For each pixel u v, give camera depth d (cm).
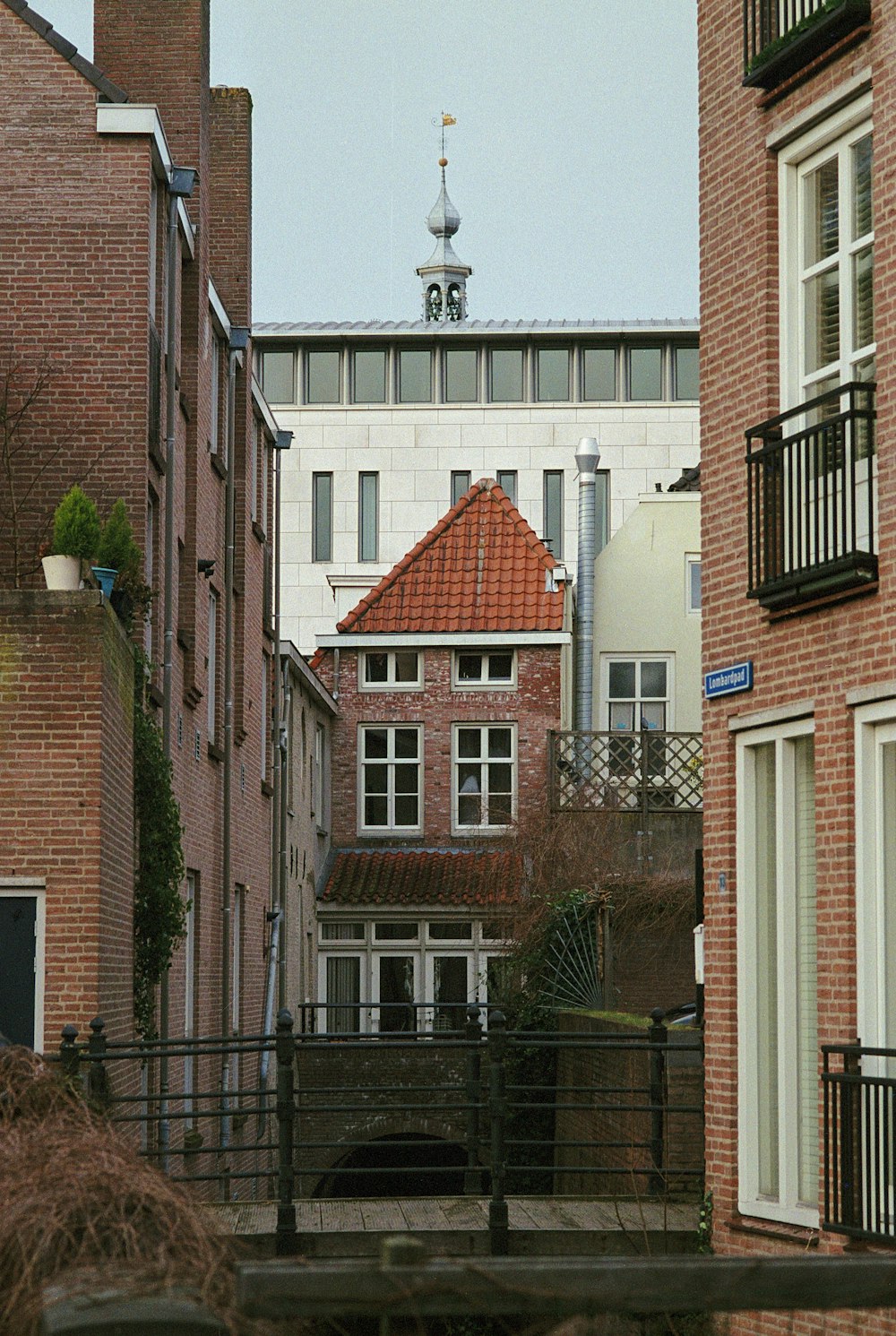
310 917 8488
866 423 2959
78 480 4681
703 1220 3284
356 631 9150
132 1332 832
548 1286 961
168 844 4588
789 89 3166
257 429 7462
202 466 5741
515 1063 6397
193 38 5612
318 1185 7688
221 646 6309
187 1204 1138
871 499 2944
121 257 4744
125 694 4162
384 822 9125
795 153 3203
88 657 3756
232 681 6359
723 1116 3266
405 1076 7719
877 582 2859
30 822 3731
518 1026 6512
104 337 4722
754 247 3284
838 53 3022
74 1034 3206
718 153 3434
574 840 7425
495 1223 3188
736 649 3312
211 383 6153
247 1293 933
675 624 9719
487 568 9356
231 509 6375
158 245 5047
